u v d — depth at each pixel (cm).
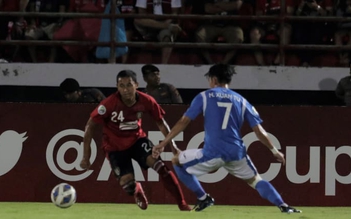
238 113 2584
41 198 3475
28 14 3981
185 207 2769
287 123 3525
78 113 3491
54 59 4225
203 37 4138
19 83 4100
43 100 4194
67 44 4009
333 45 4112
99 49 4112
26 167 3475
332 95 4216
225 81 2630
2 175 3472
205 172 2639
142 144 2695
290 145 3519
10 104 3484
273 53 4269
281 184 3509
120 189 3472
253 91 4200
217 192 3484
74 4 4156
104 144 2708
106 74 4088
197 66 4112
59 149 3481
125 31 4172
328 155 3531
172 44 4019
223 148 2567
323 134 3531
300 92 4219
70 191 2708
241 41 4144
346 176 3531
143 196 2642
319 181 3519
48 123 3491
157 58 4259
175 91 3712
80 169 3472
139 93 2694
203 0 4141
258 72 4125
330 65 4288
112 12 4009
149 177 3469
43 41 4016
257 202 3494
